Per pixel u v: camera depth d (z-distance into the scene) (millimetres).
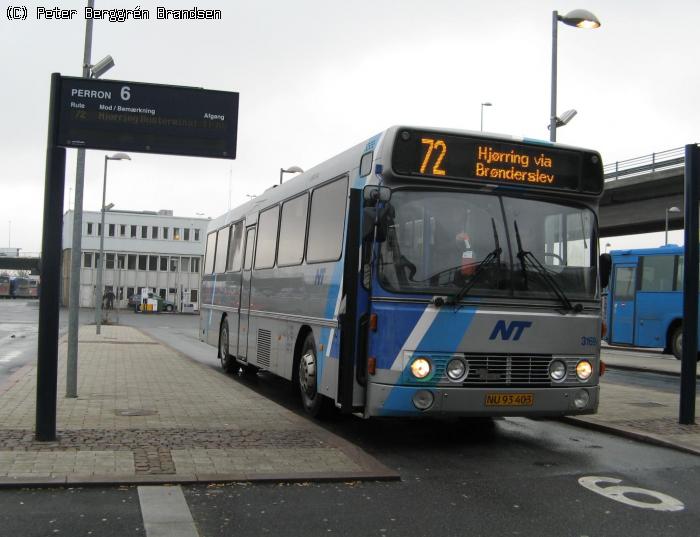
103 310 72875
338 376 7738
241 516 5266
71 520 5023
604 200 45438
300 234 10430
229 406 9875
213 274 16984
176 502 5500
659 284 21516
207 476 6094
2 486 5660
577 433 9133
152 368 15156
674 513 5625
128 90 7289
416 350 7215
